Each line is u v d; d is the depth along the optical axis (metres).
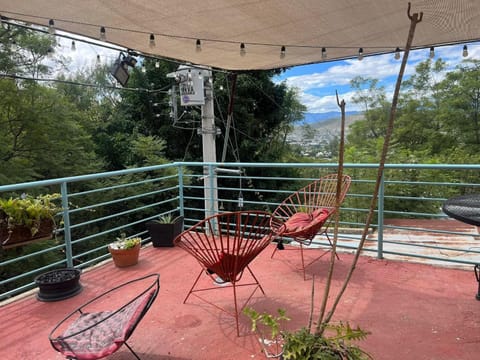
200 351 1.97
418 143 11.93
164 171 9.04
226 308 2.44
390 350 1.91
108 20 2.54
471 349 1.90
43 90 8.47
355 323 2.19
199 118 9.33
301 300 2.53
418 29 2.94
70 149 8.83
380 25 2.82
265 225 2.48
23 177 7.48
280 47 3.38
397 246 4.01
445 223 5.79
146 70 10.09
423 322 2.19
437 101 11.88
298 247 3.64
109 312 1.93
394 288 2.66
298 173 10.23
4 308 2.51
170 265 3.28
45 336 2.16
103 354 1.55
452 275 2.87
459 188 6.64
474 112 11.05
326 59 3.87
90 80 12.99
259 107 10.59
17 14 2.38
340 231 4.99
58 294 2.62
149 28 2.74
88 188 8.73
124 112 11.12
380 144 9.80
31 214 2.32
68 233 2.99
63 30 2.73
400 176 6.95
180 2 2.29
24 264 6.64
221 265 2.16
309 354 1.34
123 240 3.36
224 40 3.12
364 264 3.15
